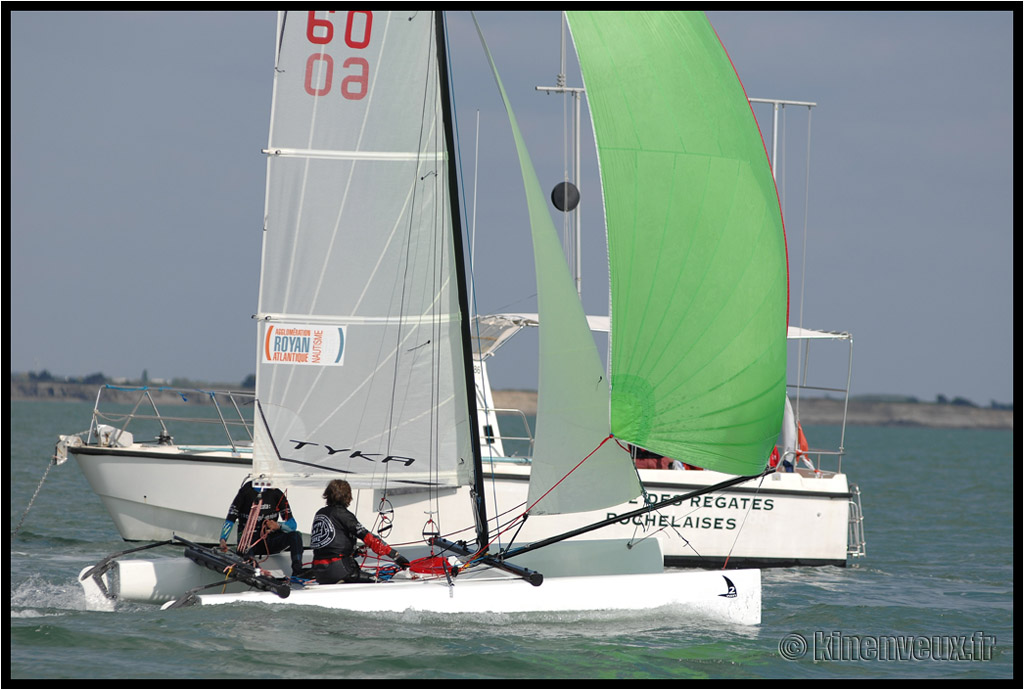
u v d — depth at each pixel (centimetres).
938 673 3641
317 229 4272
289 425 4284
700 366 4119
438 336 4309
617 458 4169
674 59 4188
